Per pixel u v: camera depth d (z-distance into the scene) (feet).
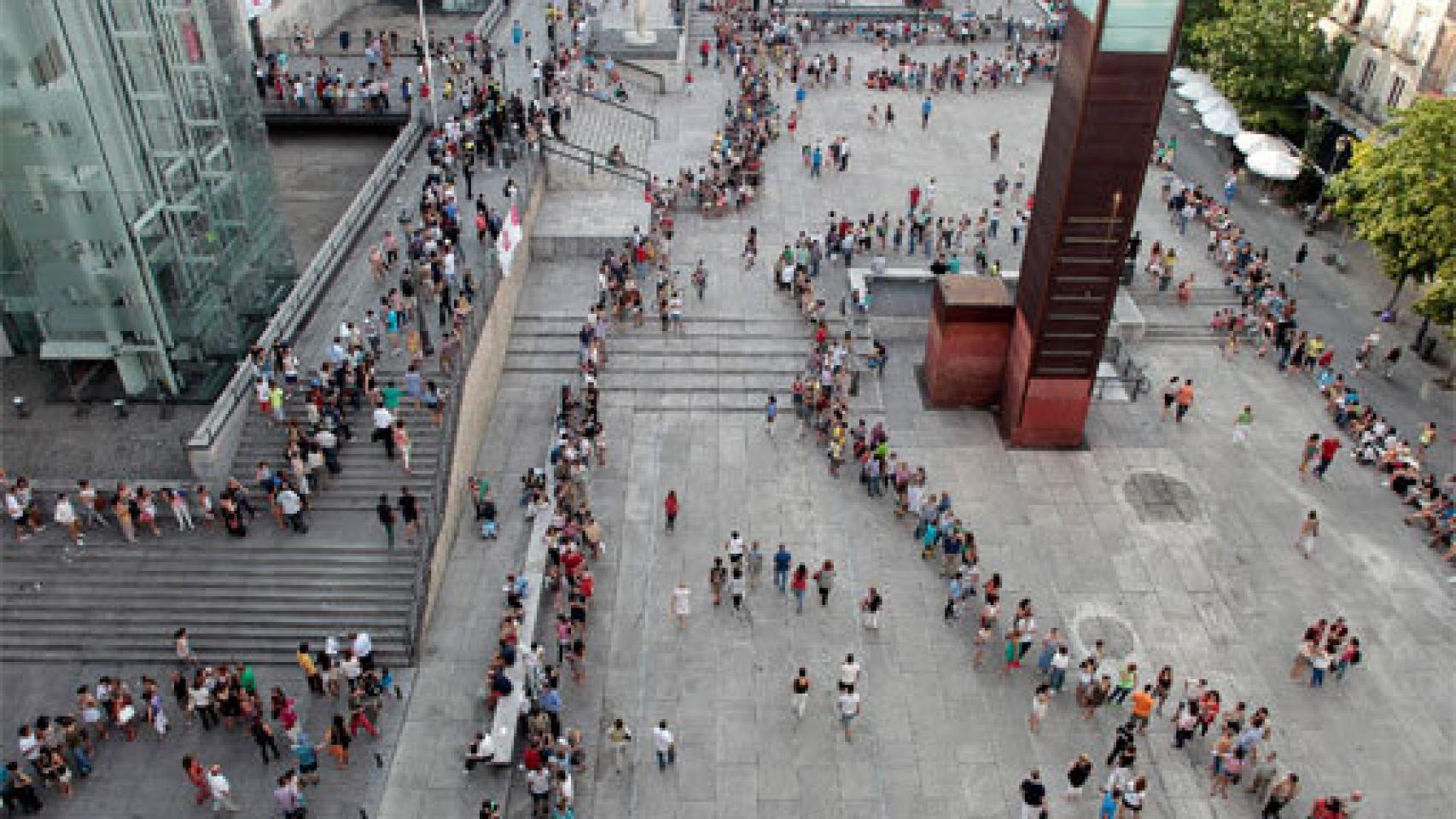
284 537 88.53
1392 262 122.01
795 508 101.19
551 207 140.46
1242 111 163.94
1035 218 101.96
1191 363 123.44
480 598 89.20
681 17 204.85
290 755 76.13
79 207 93.45
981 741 80.38
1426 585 94.48
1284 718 82.23
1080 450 109.19
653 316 124.26
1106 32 87.40
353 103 157.38
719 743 79.61
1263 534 99.55
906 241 143.95
